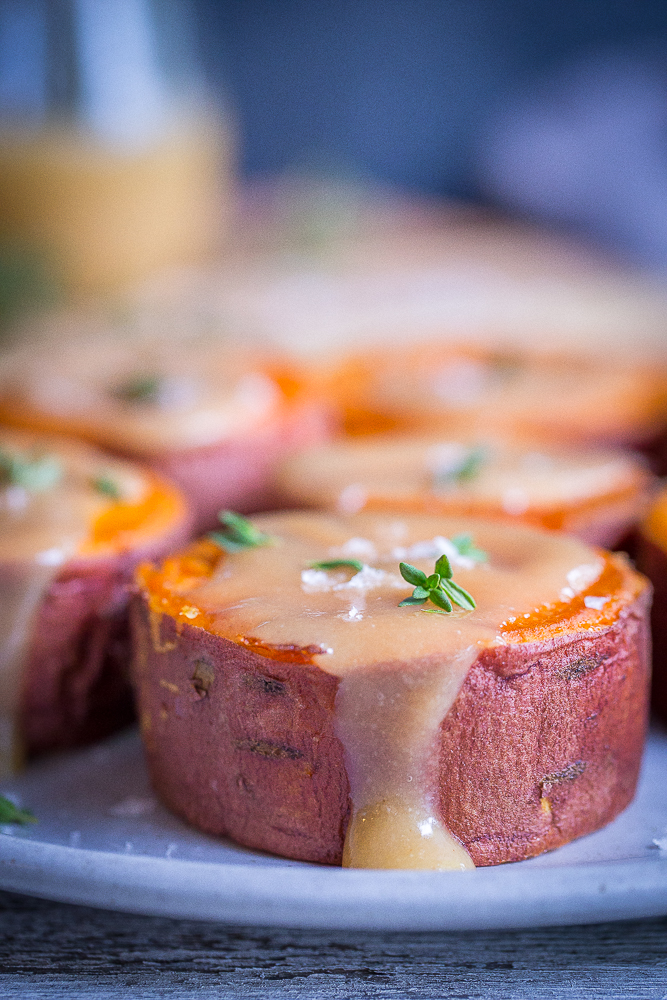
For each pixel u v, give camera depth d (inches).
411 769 9.8
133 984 9.6
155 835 10.4
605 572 10.7
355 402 14.8
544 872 9.4
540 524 12.4
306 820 10.0
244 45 27.5
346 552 10.8
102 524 11.9
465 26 27.4
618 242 22.8
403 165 28.2
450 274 20.5
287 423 14.4
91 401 14.3
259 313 17.8
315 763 9.9
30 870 9.6
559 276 20.6
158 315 17.7
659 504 12.2
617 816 10.5
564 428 14.3
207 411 14.0
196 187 20.5
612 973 9.7
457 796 9.9
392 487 12.7
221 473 14.0
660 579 11.6
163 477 13.8
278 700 9.9
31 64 18.7
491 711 9.8
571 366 15.5
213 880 9.4
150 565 10.8
